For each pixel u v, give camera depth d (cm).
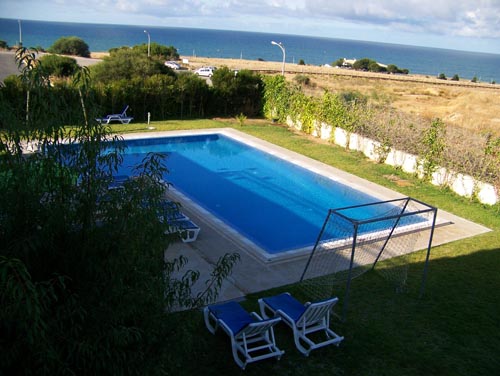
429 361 664
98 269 382
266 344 671
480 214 1360
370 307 805
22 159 405
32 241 365
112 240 391
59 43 6844
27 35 19500
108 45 15812
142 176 433
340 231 1212
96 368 380
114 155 444
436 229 1220
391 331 734
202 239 1038
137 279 408
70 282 393
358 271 918
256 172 1775
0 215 381
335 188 1595
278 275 895
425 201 1438
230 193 1542
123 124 2208
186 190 1548
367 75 7481
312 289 827
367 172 1708
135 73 3008
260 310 743
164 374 444
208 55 16238
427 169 1627
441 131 1634
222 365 615
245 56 17250
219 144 2138
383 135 1827
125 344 387
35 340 331
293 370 622
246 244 1012
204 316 691
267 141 2084
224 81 2592
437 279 927
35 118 418
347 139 2011
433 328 750
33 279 383
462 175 1513
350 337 710
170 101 2419
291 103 2400
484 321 780
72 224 408
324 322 707
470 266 997
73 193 411
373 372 631
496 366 663
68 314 359
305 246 1054
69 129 420
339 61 12094
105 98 2219
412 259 1023
